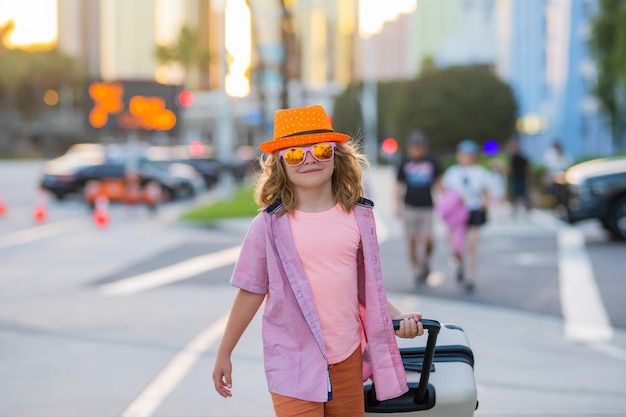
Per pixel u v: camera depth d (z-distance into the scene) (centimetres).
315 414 353
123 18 16612
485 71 7450
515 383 742
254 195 372
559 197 1964
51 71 11431
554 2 5519
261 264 363
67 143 12150
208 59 12481
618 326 1012
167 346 896
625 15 3528
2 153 11381
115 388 727
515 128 7350
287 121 364
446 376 384
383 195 3916
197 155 5247
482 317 1067
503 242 1967
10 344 908
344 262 359
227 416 643
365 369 375
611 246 1822
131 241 2109
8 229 2464
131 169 3628
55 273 1520
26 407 670
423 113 7462
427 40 15000
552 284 1338
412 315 364
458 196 1267
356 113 10088
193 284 1373
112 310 1124
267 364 357
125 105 3809
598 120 4700
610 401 680
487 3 9650
